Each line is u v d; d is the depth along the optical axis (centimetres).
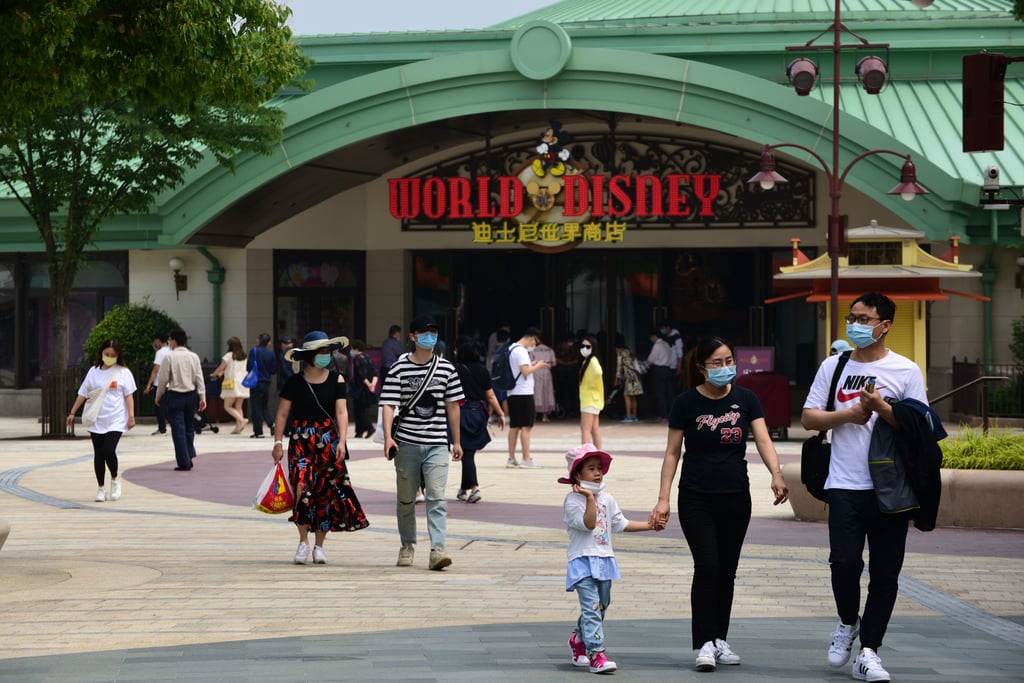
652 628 864
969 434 1440
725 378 750
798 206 3183
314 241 3278
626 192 3059
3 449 2345
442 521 1116
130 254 3172
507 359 2027
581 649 738
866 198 3150
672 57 2867
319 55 3067
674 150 3234
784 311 3272
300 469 1131
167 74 1330
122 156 2517
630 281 3328
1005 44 3038
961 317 2864
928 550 1207
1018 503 1326
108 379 1609
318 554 1145
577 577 729
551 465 2030
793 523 1403
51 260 2575
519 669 724
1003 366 2766
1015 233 2733
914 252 2475
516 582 1044
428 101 2825
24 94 1291
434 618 898
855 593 728
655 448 2361
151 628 859
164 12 1268
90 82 1355
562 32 2759
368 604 948
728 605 760
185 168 2903
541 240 2967
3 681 695
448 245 3325
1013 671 722
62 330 2591
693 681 696
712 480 751
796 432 2730
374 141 2950
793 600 976
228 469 1988
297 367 2647
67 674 713
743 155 3198
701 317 3306
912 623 882
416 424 1120
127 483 1802
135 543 1270
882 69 2378
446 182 2997
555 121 2942
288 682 684
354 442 2539
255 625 871
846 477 734
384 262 3341
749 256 3284
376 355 3175
